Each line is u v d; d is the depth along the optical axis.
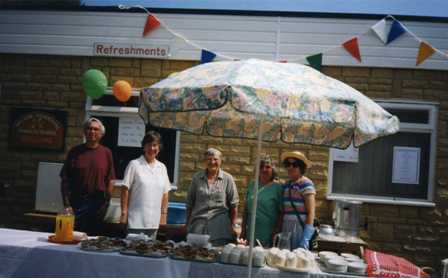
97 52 6.54
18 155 6.69
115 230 5.64
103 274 3.51
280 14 6.26
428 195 6.09
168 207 6.01
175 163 6.39
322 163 6.17
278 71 3.27
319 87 3.20
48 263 3.58
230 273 3.47
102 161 5.35
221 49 6.34
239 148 6.29
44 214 6.21
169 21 6.42
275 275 3.44
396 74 6.14
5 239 3.88
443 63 6.06
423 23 6.08
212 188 4.81
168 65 6.46
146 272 3.46
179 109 3.11
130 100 6.53
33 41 6.66
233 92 2.90
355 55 6.08
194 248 3.67
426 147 6.16
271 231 4.61
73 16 6.59
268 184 4.73
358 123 3.17
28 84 6.70
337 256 3.73
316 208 6.14
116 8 6.51
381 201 6.09
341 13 6.17
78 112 6.60
